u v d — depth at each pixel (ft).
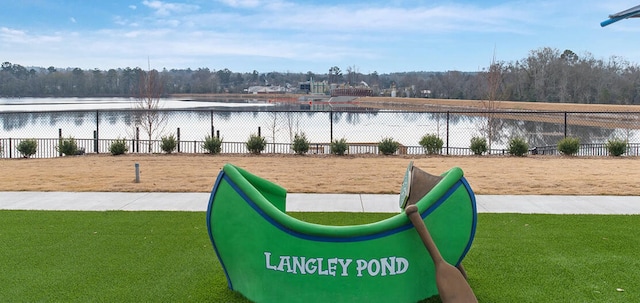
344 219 29.12
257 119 178.50
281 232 16.21
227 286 18.52
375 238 15.81
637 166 51.08
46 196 36.04
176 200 34.58
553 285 18.67
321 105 286.25
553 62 255.09
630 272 19.92
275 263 16.29
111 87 417.69
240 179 17.06
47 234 25.76
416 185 18.11
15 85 409.08
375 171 48.19
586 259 21.50
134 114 149.59
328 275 15.88
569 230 26.20
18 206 32.71
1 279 19.45
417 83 393.09
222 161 56.39
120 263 21.33
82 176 45.11
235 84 506.48
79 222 28.30
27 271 20.33
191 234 25.79
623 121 142.41
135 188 38.91
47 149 93.09
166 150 65.72
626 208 31.48
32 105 322.34
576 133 126.31
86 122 172.86
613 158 59.00
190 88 438.81
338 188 38.91
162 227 27.20
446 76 343.46
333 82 501.56
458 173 16.61
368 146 77.25
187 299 17.52
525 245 23.57
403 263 15.94
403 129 142.31
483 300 17.42
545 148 88.33
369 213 30.71
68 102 361.71
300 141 64.18
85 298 17.71
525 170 48.42
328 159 58.54
